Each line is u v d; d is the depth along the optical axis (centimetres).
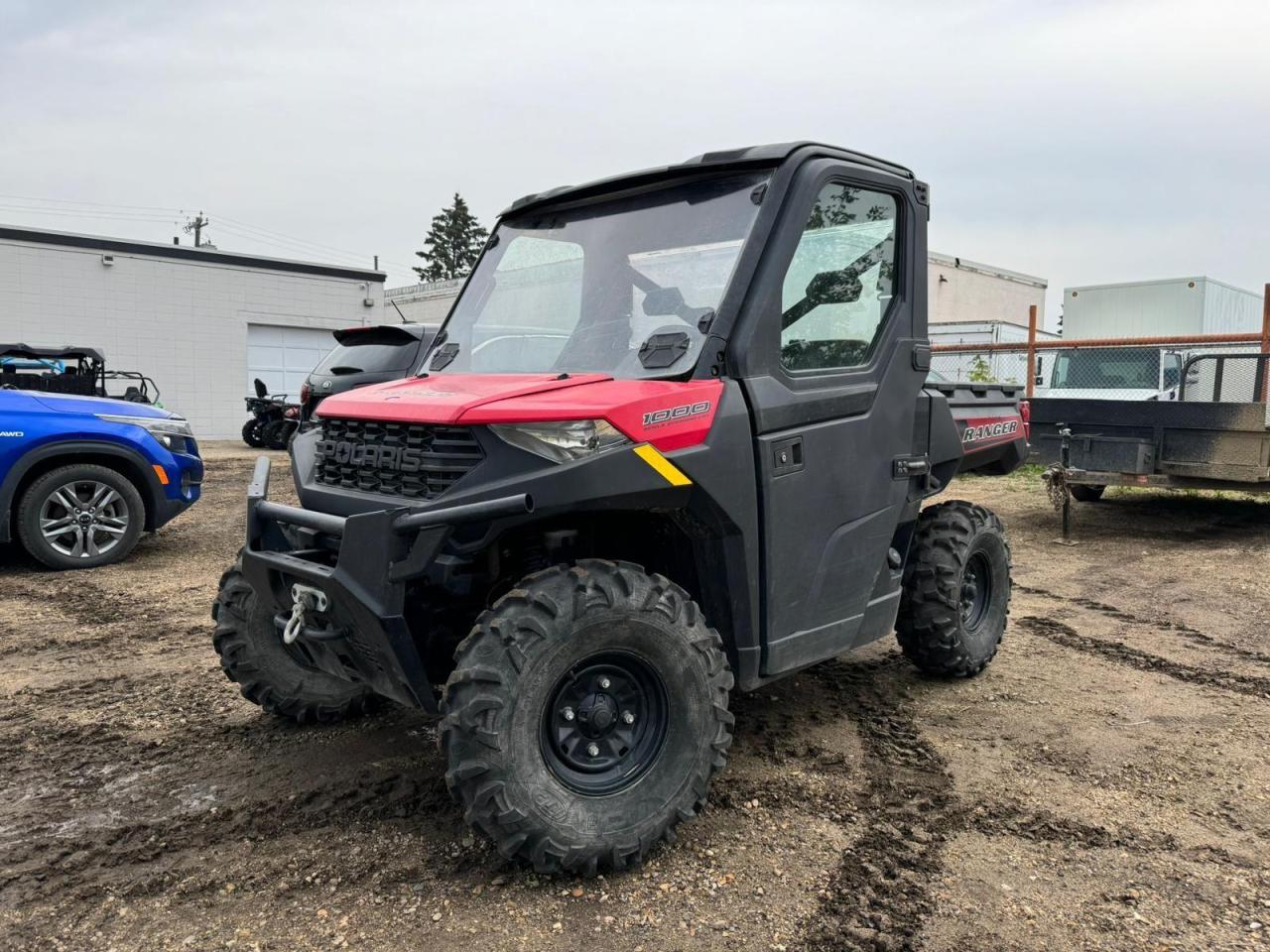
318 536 316
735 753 377
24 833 311
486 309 377
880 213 369
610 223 357
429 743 384
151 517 760
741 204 327
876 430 365
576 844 271
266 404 1809
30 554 716
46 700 437
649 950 247
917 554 446
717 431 297
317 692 397
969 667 461
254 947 247
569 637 270
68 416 714
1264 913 265
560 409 271
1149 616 597
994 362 1750
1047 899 272
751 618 319
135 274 2062
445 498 271
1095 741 392
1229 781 352
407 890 275
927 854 298
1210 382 1134
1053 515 996
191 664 491
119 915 263
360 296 2400
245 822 317
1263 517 983
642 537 331
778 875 285
